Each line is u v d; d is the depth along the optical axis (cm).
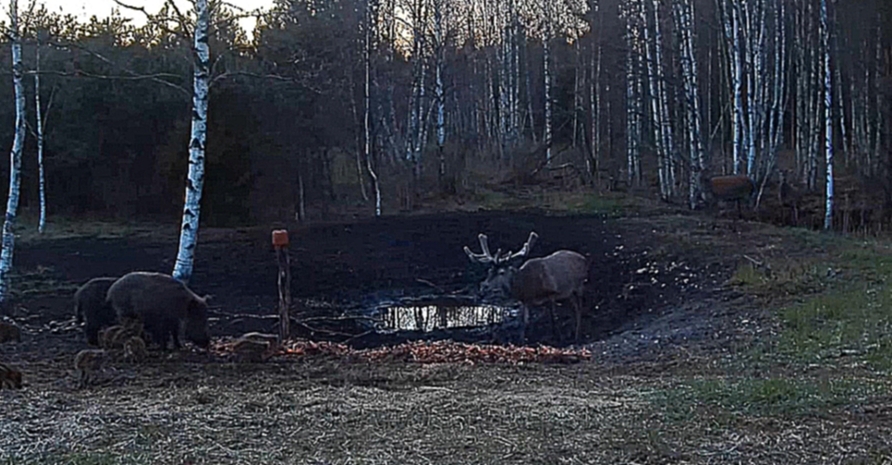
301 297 1642
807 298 1264
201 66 1198
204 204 2645
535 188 3262
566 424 607
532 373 893
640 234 2012
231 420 623
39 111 2566
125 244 2289
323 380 844
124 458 527
